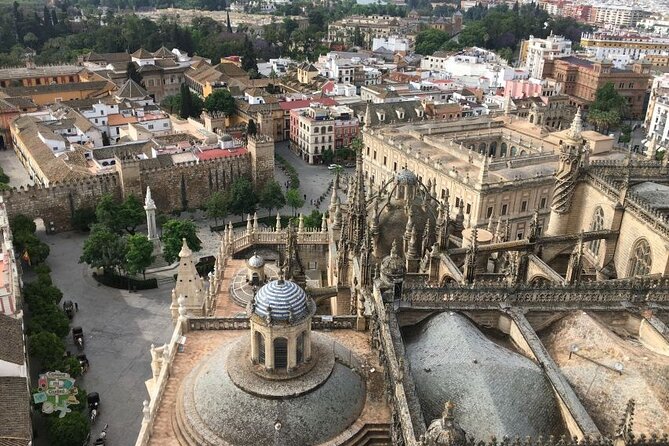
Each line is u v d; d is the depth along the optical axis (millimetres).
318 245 90812
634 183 77062
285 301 38688
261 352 40250
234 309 75562
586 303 46219
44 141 167000
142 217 138625
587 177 73062
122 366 87875
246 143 180375
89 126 181250
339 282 66062
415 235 68812
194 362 47219
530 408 36906
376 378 44219
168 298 109500
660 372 38906
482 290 45688
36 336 80875
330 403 39438
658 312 46312
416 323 45656
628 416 32688
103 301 107812
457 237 83375
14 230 127375
